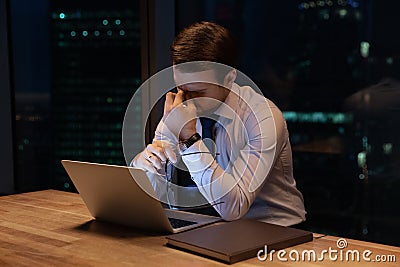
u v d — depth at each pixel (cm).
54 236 155
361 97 244
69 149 340
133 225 162
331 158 255
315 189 258
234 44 168
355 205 252
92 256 135
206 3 278
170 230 154
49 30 337
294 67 258
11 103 349
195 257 132
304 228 189
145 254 136
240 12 269
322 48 250
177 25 284
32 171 352
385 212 245
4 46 343
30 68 346
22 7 343
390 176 242
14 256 137
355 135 248
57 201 206
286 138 184
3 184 352
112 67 311
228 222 159
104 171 152
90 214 183
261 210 185
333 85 250
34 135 352
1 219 178
